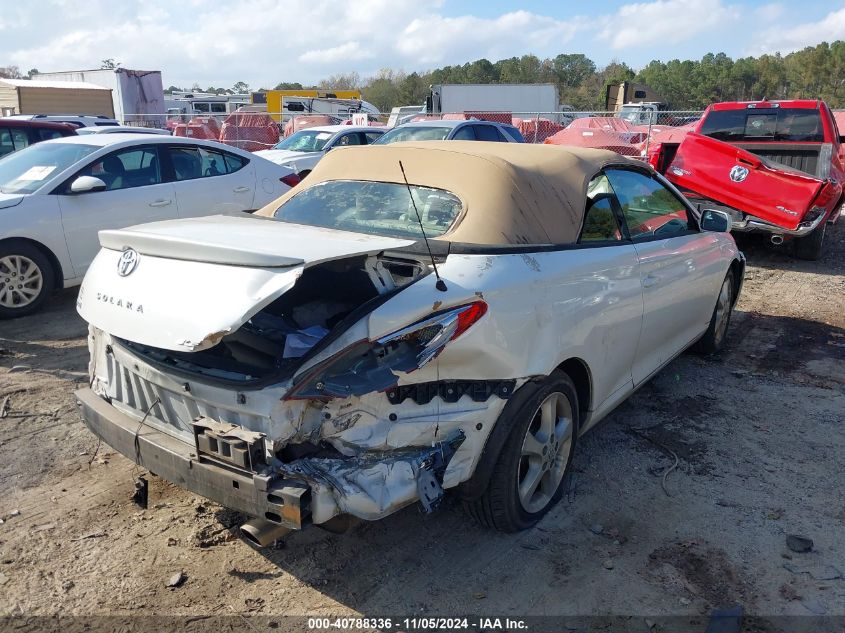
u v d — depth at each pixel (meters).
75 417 4.59
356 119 24.02
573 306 3.45
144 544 3.29
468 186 3.54
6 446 4.18
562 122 25.25
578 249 3.66
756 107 10.62
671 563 3.21
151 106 27.45
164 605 2.91
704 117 11.03
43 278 6.84
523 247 3.35
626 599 2.98
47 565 3.13
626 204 4.29
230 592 3.00
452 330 2.83
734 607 2.92
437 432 2.86
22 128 11.33
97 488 3.76
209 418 2.81
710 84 111.94
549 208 3.61
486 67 114.81
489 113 21.81
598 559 3.24
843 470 4.06
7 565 3.12
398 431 2.75
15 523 3.42
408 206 3.62
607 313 3.74
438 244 3.17
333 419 2.64
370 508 2.62
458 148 3.96
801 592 3.02
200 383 2.77
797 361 5.88
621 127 18.14
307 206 3.93
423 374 2.79
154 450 2.94
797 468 4.08
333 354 2.62
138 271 2.98
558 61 121.00
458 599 2.98
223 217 3.88
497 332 2.99
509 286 3.09
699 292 5.07
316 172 4.24
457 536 3.41
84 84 25.94
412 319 2.75
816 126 10.21
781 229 9.18
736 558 3.25
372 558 3.24
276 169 8.91
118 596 2.95
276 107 37.84
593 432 4.53
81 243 7.04
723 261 5.48
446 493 3.26
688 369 5.66
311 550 3.29
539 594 3.01
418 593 3.01
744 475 4.00
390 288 2.90
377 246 2.94
